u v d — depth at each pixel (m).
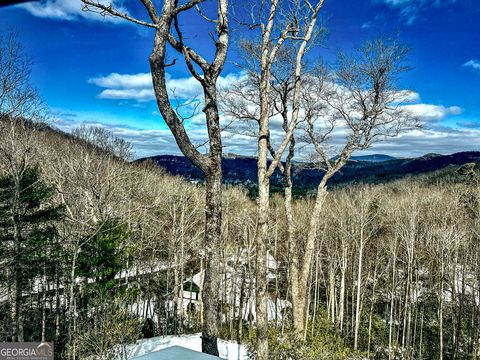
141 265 26.23
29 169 16.81
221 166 7.01
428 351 24.03
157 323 24.50
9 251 15.62
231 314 23.91
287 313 21.89
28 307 18.73
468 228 28.06
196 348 16.47
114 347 14.35
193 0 5.59
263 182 8.43
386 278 29.64
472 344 22.30
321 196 15.27
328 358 12.84
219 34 6.98
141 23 5.70
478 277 23.31
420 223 31.41
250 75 12.40
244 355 14.45
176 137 6.36
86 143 28.55
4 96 14.77
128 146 32.75
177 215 26.33
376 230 29.00
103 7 5.40
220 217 6.99
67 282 18.86
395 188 55.12
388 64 14.24
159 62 5.75
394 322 26.42
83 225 17.92
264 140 8.55
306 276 14.91
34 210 18.31
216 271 6.88
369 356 21.09
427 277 30.86
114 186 22.23
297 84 9.88
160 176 40.75
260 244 8.25
